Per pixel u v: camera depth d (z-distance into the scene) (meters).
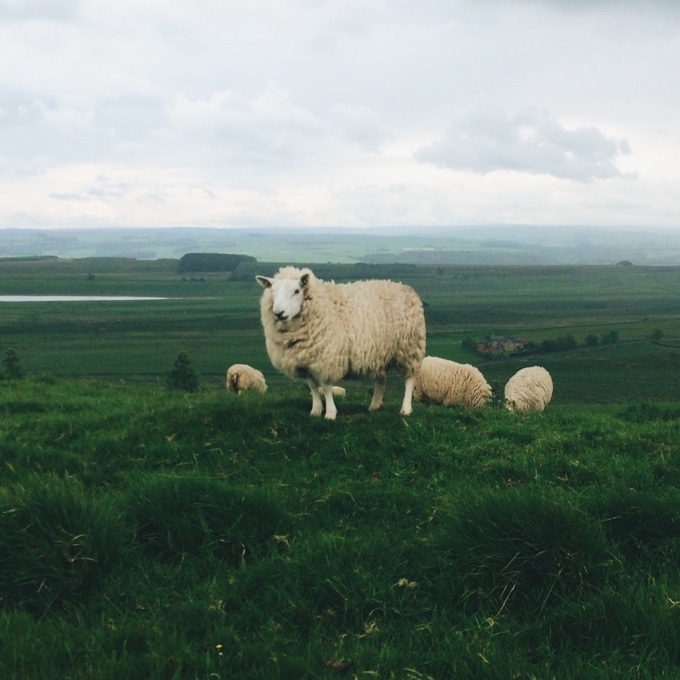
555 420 11.41
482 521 5.46
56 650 4.16
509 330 158.38
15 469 7.83
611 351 119.06
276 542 5.77
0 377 17.00
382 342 11.59
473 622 4.81
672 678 4.05
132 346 137.62
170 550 5.69
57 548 5.06
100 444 8.81
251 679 4.01
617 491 6.53
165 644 4.26
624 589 5.06
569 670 4.21
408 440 9.07
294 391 15.18
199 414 9.68
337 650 4.36
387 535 6.18
